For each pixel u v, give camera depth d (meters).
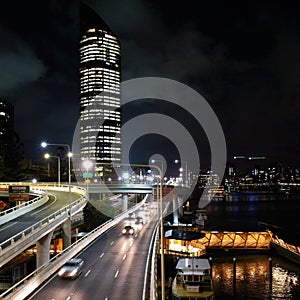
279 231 111.94
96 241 64.25
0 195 99.19
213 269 84.38
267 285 73.81
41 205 73.94
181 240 89.75
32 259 66.19
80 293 35.66
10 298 32.00
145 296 34.69
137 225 85.00
